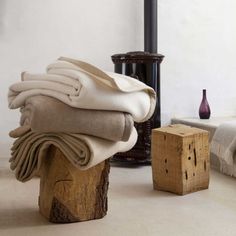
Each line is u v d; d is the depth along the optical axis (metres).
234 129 1.54
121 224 0.95
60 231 0.90
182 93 2.10
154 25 1.88
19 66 1.72
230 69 2.22
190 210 1.07
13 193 1.22
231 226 0.94
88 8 1.83
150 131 1.67
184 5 2.06
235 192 1.28
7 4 1.67
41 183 1.02
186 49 2.09
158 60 1.66
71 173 0.93
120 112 0.86
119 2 1.89
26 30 1.72
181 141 1.22
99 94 0.81
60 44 1.79
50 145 0.92
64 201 0.94
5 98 1.70
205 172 1.30
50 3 1.75
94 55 1.86
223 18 2.17
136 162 1.67
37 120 0.81
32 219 0.98
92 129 0.83
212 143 1.64
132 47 1.93
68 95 0.82
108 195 1.22
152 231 0.90
